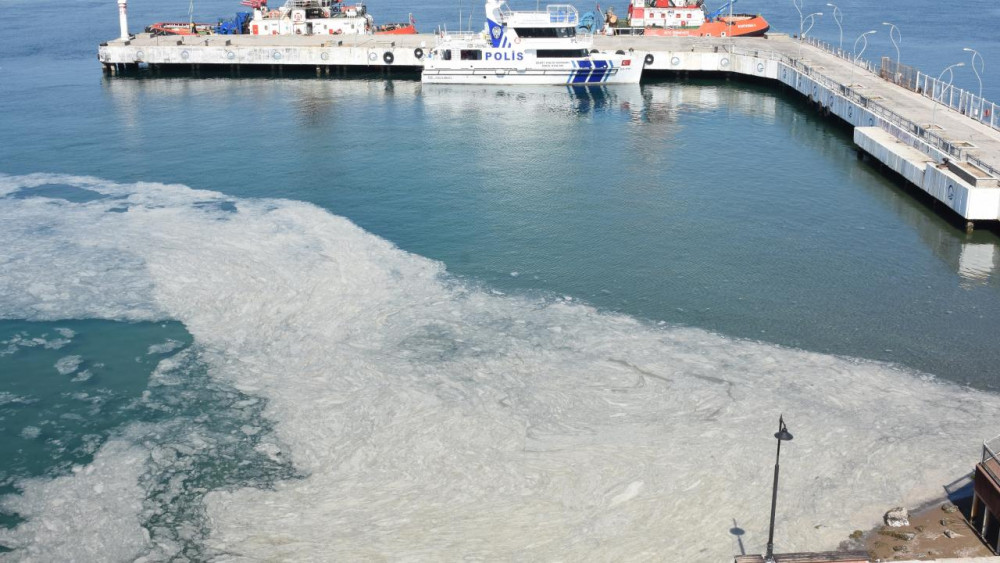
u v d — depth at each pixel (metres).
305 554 33.84
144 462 39.72
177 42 137.75
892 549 32.56
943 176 67.75
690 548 33.22
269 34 144.62
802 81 109.56
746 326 51.72
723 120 101.88
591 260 61.03
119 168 82.44
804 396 43.81
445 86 123.56
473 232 66.12
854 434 40.41
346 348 48.62
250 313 52.81
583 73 123.00
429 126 99.31
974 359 48.16
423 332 50.28
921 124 81.75
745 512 35.09
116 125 99.88
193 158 85.81
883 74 105.50
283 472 39.00
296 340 49.69
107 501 37.38
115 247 62.12
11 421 42.84
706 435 40.41
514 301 54.56
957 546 32.59
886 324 52.09
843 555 30.84
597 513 35.44
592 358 47.56
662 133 95.88
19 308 53.53
